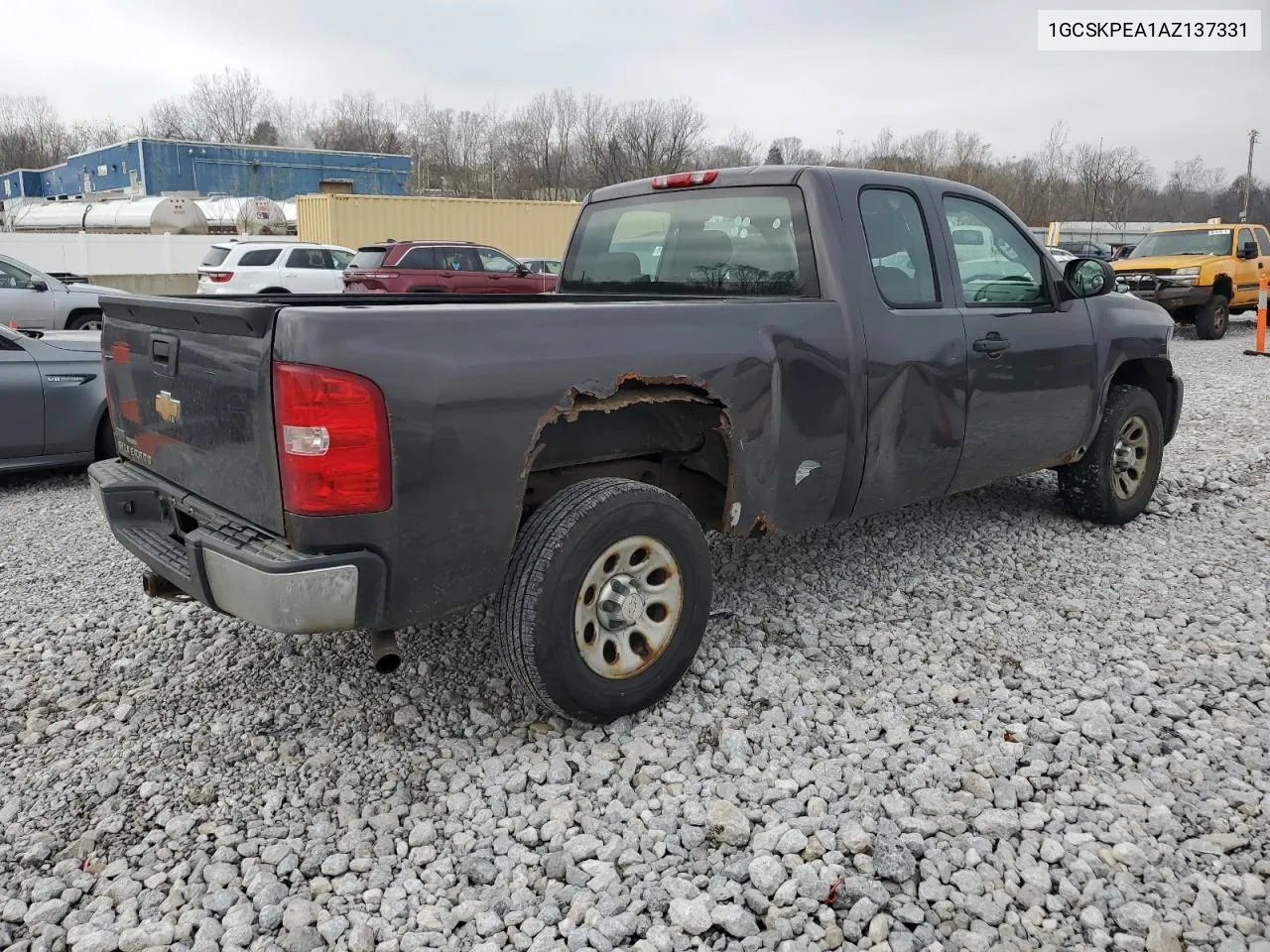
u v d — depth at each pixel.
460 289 17.75
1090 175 58.16
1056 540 5.16
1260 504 5.86
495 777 2.99
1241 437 7.71
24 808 2.83
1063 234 44.88
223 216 40.56
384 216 24.23
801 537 5.21
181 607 4.28
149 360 3.27
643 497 3.12
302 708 3.41
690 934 2.35
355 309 2.62
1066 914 2.42
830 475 3.77
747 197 4.08
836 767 3.02
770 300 3.60
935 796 2.84
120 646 3.90
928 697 3.46
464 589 2.89
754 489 3.52
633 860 2.60
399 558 2.71
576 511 2.99
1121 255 26.28
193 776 2.99
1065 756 3.07
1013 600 4.35
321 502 2.58
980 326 4.27
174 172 56.12
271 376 2.59
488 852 2.64
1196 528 5.41
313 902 2.45
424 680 3.60
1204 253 16.55
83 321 13.79
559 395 2.92
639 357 3.09
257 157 57.81
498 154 64.25
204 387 2.92
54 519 5.74
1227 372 12.06
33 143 86.94
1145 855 2.60
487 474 2.81
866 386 3.79
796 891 2.47
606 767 3.02
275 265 19.23
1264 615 4.16
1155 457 5.49
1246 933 2.34
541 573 2.93
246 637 3.98
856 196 3.92
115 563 4.88
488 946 2.30
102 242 28.58
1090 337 4.89
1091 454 5.20
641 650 3.27
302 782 2.97
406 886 2.50
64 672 3.68
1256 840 2.67
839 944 2.31
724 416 3.36
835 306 3.72
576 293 4.91
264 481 2.71
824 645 3.89
